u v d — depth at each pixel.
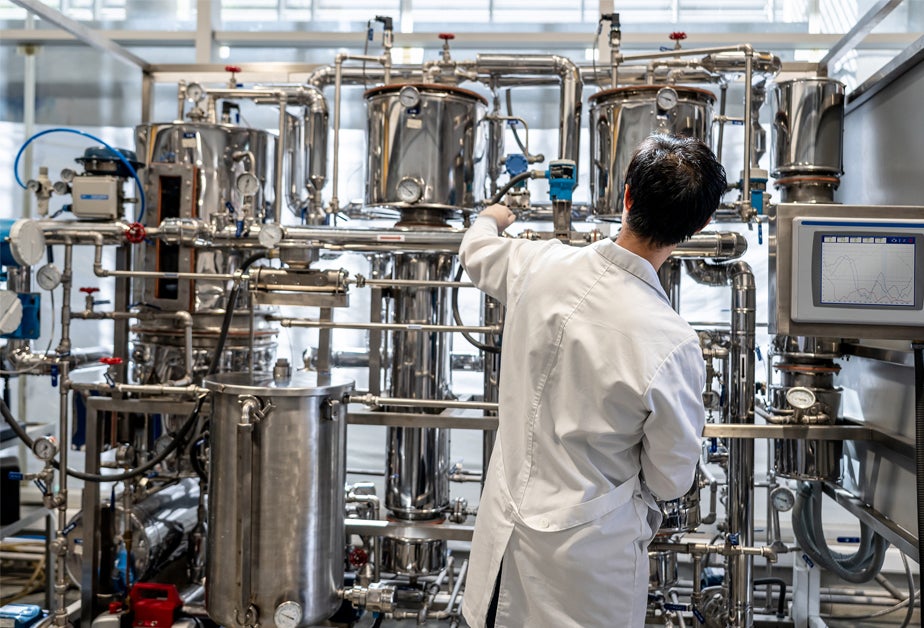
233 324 2.27
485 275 1.48
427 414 2.10
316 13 3.17
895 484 1.96
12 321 2.02
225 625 1.87
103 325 3.18
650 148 1.27
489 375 2.20
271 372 2.15
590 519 1.27
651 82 2.39
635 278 1.29
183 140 2.27
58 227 2.11
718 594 2.19
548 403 1.31
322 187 2.50
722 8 3.07
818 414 2.07
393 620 2.42
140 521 2.21
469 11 3.14
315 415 1.85
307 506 1.84
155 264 2.22
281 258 2.04
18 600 2.65
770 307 1.87
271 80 2.96
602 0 2.95
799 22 3.03
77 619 2.24
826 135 2.19
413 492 2.16
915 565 2.34
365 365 2.60
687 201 1.23
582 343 1.25
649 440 1.25
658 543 2.04
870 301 1.71
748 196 2.14
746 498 2.04
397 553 2.19
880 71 2.16
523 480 1.33
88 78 3.04
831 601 2.41
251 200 2.14
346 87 2.94
